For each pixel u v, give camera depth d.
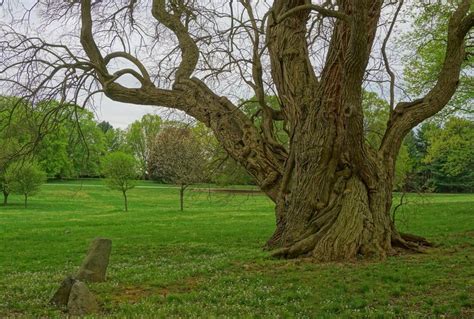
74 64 14.54
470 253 12.85
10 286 10.07
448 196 54.69
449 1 19.45
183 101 15.37
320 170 12.91
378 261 11.73
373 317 7.10
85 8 15.56
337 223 12.49
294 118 13.93
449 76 13.84
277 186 14.36
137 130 62.75
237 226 25.00
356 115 12.03
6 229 25.69
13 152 14.93
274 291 8.88
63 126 15.83
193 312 7.42
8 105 14.41
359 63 11.34
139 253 15.96
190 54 15.68
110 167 44.41
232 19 15.16
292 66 14.32
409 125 13.92
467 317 7.08
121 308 7.83
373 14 12.65
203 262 12.95
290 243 12.93
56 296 8.42
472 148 30.30
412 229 20.17
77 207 49.25
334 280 9.63
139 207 48.81
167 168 42.31
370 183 13.05
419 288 8.87
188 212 38.59
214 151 20.77
